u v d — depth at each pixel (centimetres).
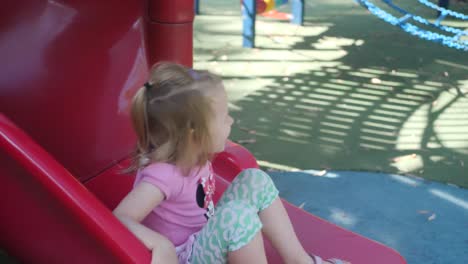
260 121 372
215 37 551
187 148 150
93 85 194
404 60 502
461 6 700
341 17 638
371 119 382
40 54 177
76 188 134
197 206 161
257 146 339
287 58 498
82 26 187
